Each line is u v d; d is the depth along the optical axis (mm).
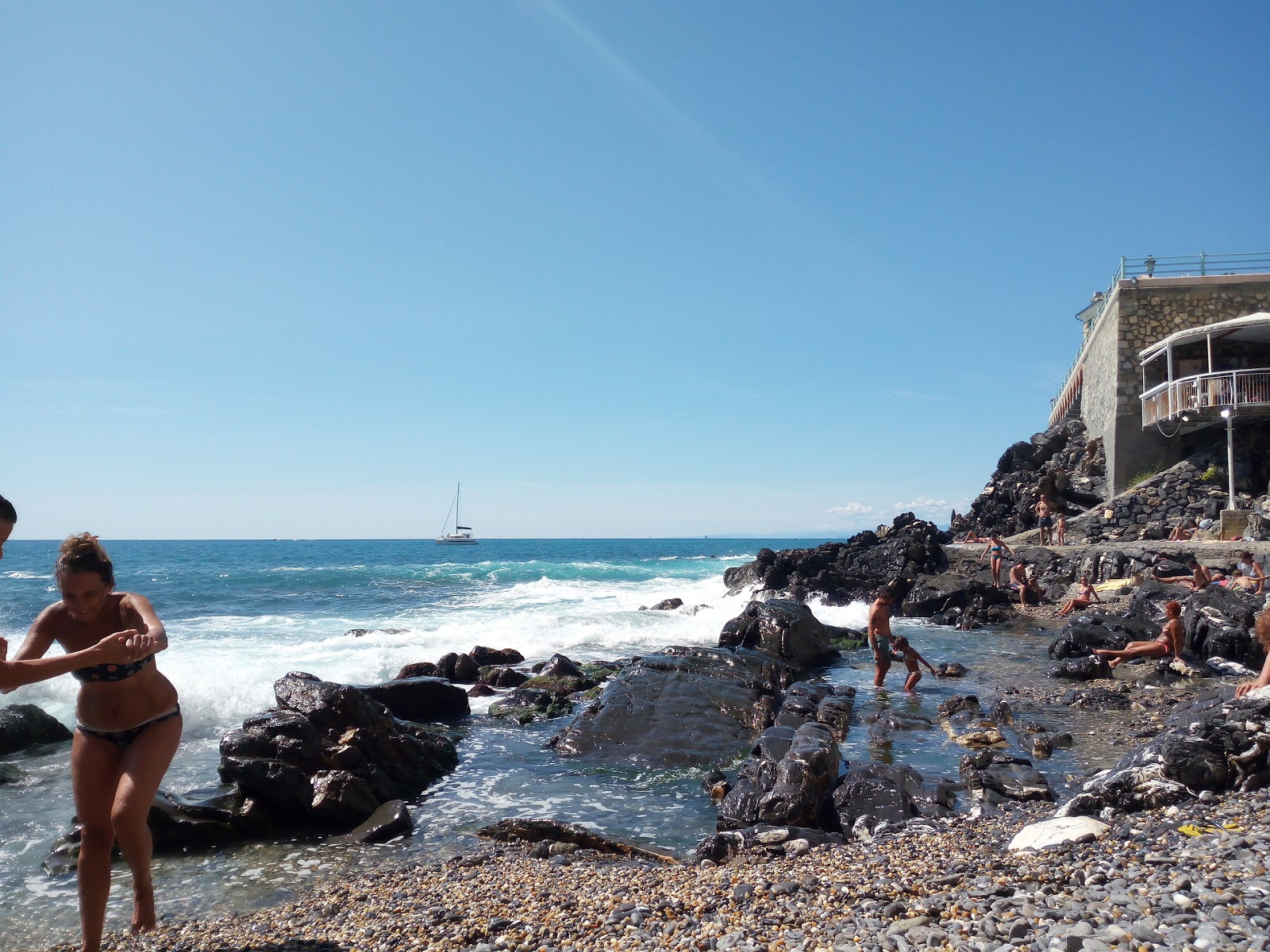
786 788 7652
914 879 4891
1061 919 3664
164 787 8977
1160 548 24734
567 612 27109
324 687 9547
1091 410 38375
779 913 4512
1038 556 28297
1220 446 30391
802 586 29641
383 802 8609
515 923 4965
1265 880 3770
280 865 7074
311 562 72250
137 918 3709
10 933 5699
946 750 9992
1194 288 33000
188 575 48281
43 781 9422
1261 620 7078
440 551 115375
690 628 22250
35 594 36281
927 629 23062
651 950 4195
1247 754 6148
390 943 4766
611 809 8539
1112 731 10648
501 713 13047
